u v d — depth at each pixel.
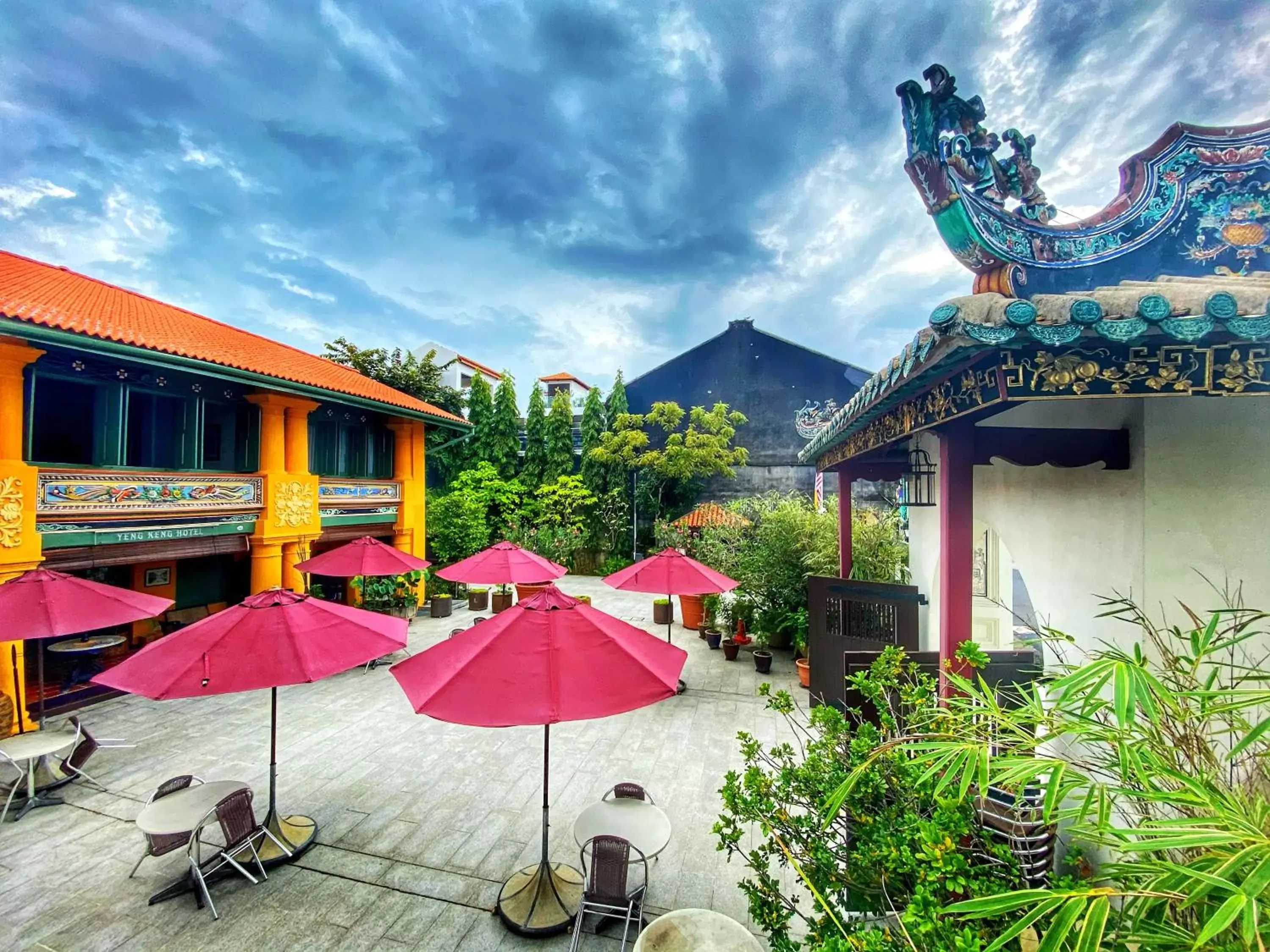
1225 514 3.19
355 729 7.84
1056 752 3.44
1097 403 3.76
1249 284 2.46
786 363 24.33
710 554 13.29
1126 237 2.71
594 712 3.40
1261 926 1.52
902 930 2.29
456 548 18.12
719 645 11.91
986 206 2.62
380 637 4.99
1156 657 3.26
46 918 4.28
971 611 3.48
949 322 2.28
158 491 8.89
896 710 3.76
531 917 4.24
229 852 4.51
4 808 5.72
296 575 11.21
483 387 25.31
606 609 15.45
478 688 3.55
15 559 7.12
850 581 7.38
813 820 3.30
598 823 4.50
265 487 10.66
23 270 9.76
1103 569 3.74
